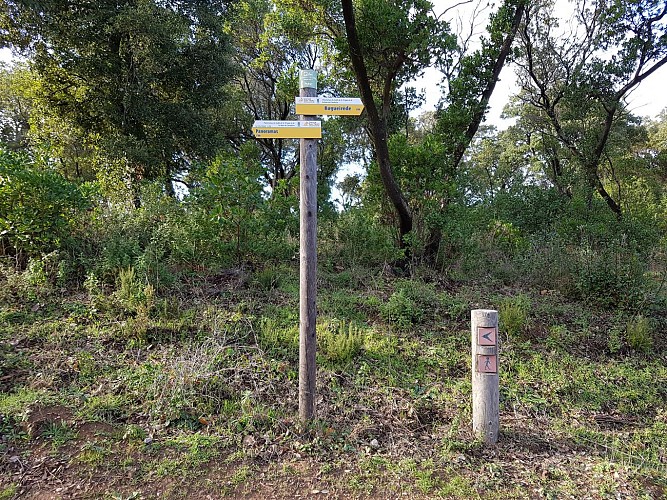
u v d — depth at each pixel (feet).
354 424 13.39
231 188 22.93
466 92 33.55
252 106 77.77
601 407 15.79
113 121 48.96
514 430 13.80
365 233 30.53
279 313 19.62
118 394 13.52
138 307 17.48
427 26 31.86
